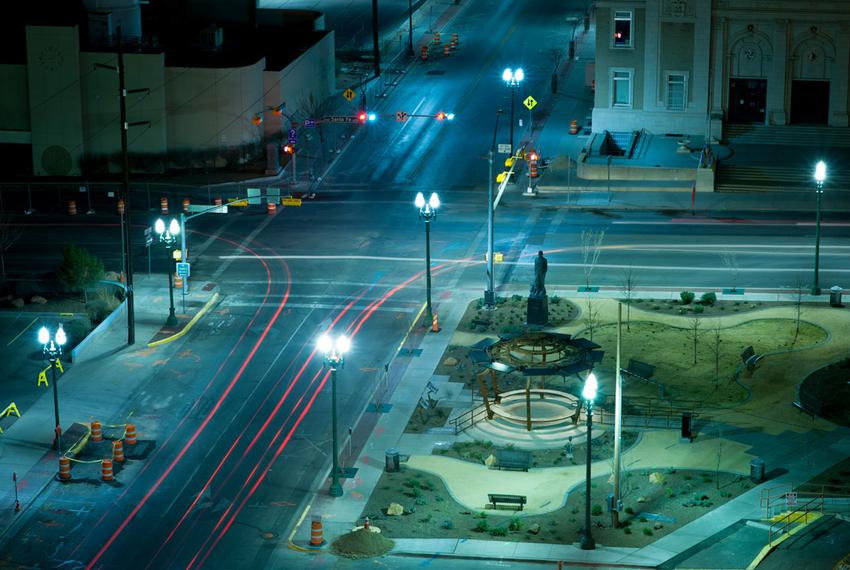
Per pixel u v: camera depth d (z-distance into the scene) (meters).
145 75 133.12
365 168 135.88
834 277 105.38
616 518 70.75
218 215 123.25
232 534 71.31
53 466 78.19
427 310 97.88
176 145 136.00
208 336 96.31
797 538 68.12
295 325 98.38
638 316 98.12
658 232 116.69
